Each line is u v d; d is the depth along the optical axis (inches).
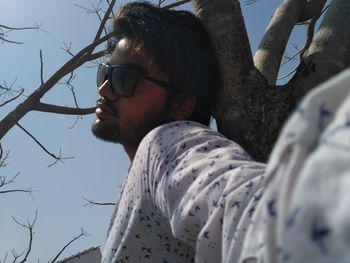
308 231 15.6
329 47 68.7
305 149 18.1
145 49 56.9
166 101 57.0
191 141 40.9
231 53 67.3
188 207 33.9
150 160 44.1
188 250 45.9
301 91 65.9
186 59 57.6
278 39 85.9
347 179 15.2
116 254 48.3
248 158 37.3
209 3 68.7
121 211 50.3
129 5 60.5
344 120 16.8
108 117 59.5
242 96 67.2
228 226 29.1
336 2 73.9
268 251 19.0
